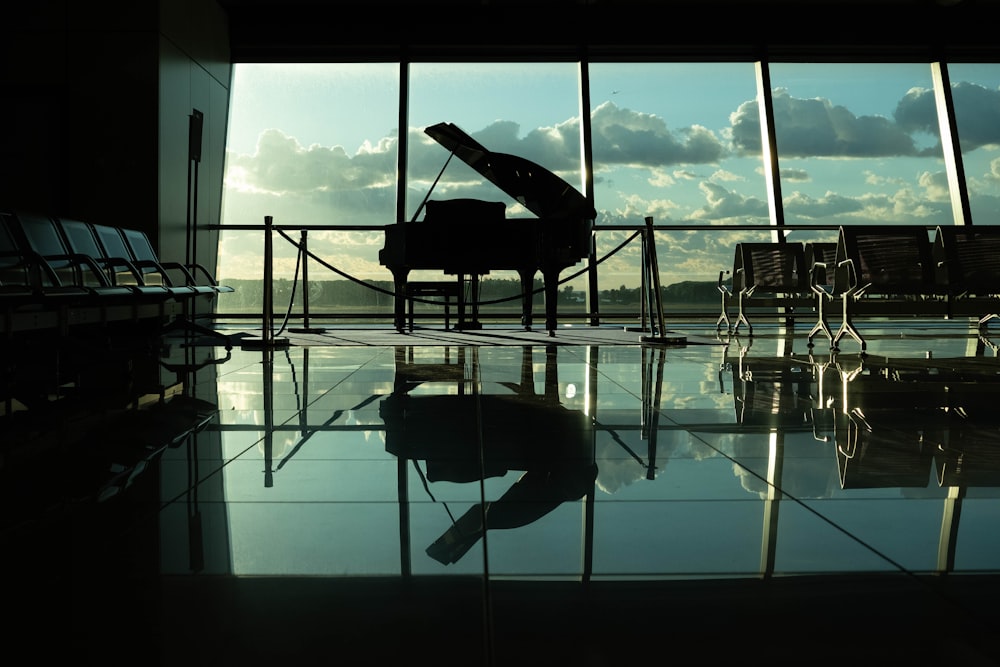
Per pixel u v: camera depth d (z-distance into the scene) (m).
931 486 1.81
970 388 3.56
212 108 8.97
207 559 1.32
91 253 5.12
